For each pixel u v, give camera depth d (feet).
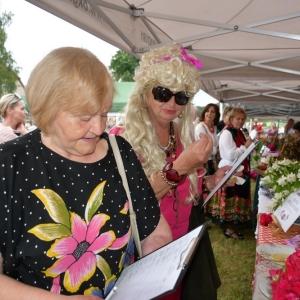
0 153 2.56
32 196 2.56
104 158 3.01
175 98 4.50
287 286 3.02
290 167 6.00
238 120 13.34
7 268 2.56
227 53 14.99
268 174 6.18
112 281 2.90
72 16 6.17
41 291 2.44
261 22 9.61
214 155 15.25
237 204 13.43
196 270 4.45
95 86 2.41
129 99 4.76
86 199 2.77
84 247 2.72
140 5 9.61
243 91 28.12
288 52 14.52
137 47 9.99
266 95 27.35
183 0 9.48
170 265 2.39
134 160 3.29
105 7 7.86
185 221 4.99
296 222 5.83
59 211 2.61
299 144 10.29
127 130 4.68
